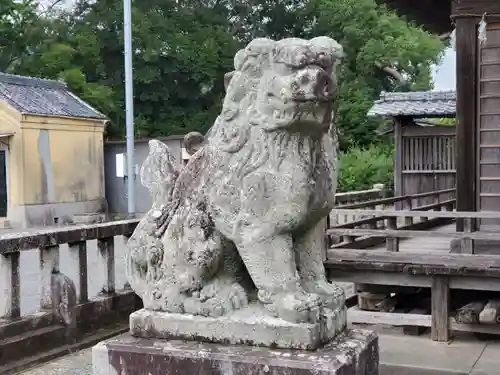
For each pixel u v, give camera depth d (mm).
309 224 2871
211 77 23844
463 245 6223
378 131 20562
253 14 26281
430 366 4953
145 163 3121
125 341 2854
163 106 24516
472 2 6598
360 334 2926
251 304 2846
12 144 16922
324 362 2480
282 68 2572
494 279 5434
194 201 2855
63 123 17922
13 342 4641
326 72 2533
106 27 23484
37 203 17328
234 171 2730
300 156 2656
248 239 2680
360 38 25125
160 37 23406
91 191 19047
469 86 6652
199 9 25781
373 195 12227
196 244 2805
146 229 3004
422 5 7926
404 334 5996
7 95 17250
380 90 25859
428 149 13898
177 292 2867
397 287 6484
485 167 6664
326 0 25531
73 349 5129
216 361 2615
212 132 2943
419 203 13281
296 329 2611
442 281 5617
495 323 5477
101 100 21219
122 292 5992
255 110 2695
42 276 5219
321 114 2600
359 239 7512
